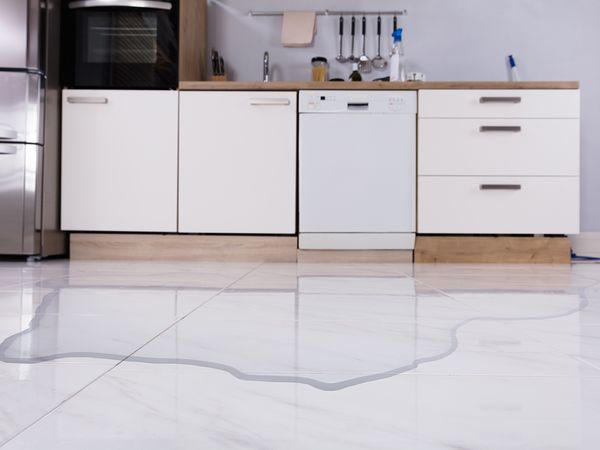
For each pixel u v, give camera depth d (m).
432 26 3.24
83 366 0.66
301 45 3.24
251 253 2.68
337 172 2.65
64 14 2.66
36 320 0.98
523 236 2.68
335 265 2.44
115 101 2.65
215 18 3.26
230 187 2.66
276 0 3.27
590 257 2.98
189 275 1.86
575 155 2.64
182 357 0.71
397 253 2.68
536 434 0.44
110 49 2.66
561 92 2.63
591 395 0.55
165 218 2.66
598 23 3.22
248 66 3.26
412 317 1.03
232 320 0.99
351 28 3.23
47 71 2.50
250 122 2.65
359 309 1.12
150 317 1.01
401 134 2.64
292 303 1.20
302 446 0.41
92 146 2.65
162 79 2.66
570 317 1.03
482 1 3.23
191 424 0.46
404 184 2.65
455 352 0.74
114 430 0.44
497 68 3.24
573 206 2.65
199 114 2.65
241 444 0.42
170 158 2.66
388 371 0.64
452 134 2.64
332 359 0.70
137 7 2.63
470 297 1.32
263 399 0.53
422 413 0.49
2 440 0.42
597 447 0.42
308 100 2.63
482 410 0.50
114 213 2.66
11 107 2.44
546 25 3.23
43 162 2.49
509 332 0.88
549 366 0.67
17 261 2.51
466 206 2.65
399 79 3.08
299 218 2.65
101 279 1.70
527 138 2.64
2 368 0.65
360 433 0.44
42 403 0.52
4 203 2.45
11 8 2.42
